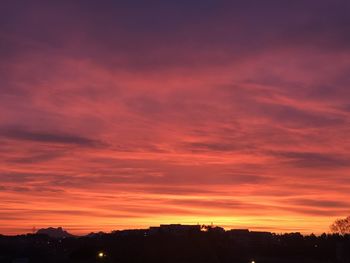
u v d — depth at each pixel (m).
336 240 116.94
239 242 124.44
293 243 119.62
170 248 110.94
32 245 115.19
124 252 105.81
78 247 110.75
